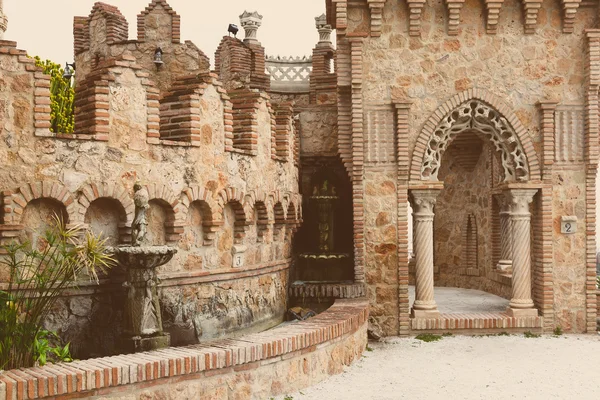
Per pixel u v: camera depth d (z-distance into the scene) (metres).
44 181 10.16
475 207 22.94
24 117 10.05
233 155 13.27
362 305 14.70
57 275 9.31
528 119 16.17
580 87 16.14
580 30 16.16
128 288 10.42
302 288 16.28
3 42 9.93
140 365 8.49
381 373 12.27
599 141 16.11
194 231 12.44
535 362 13.19
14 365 8.50
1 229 9.70
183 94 12.36
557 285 16.16
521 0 16.08
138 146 11.27
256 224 14.53
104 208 11.04
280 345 10.44
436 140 16.23
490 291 21.70
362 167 16.09
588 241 16.09
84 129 11.02
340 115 16.42
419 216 16.22
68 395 7.87
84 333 10.65
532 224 17.83
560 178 16.14
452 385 11.38
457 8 15.93
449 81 16.19
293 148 17.25
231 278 13.30
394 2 16.20
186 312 12.16
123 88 11.07
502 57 16.17
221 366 9.45
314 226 18.77
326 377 11.80
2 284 9.73
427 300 16.17
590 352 14.12
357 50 15.91
